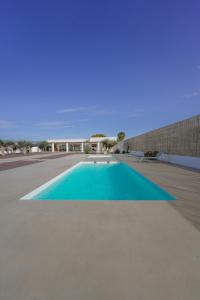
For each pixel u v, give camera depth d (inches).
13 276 112.3
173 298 96.8
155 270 117.0
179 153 715.4
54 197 286.7
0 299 96.3
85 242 149.3
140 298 96.9
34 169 604.4
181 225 180.1
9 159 1050.1
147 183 378.6
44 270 117.3
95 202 256.5
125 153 1749.5
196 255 132.0
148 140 1127.6
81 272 115.3
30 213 212.8
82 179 465.1
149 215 205.8
